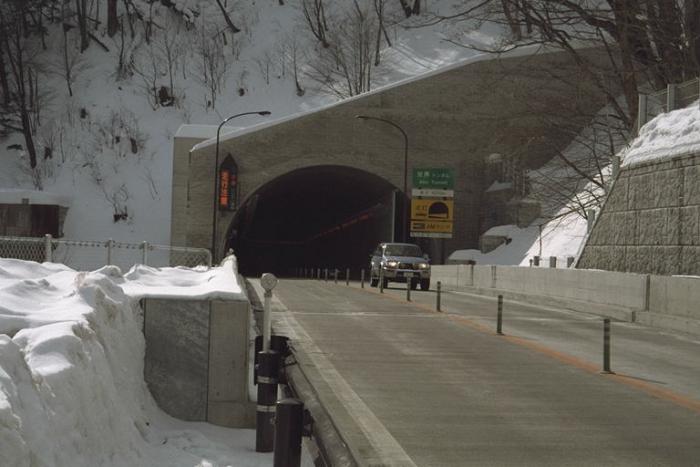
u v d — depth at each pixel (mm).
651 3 40812
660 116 32469
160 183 101625
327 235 117125
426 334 19172
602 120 66625
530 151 69625
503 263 57000
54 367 5312
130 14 131125
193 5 138875
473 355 15734
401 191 75875
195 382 9141
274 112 117938
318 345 16688
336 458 6180
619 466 7938
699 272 26125
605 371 13977
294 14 138000
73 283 8430
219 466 7113
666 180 29062
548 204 60312
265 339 8688
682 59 40688
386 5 131500
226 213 73688
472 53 110562
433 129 75812
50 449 4598
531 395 11688
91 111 114625
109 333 7559
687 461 8156
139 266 14133
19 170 105938
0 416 3963
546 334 19953
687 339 20047
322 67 122250
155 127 112812
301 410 6223
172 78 123312
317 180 86250
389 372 13469
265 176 74438
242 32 134125
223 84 123125
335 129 75250
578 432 9375
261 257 130250
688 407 11031
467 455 8250
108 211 97000
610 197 33625
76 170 104125
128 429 6676
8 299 7230
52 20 131625
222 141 73812
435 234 62531
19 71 114438
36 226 80312
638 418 10227
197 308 9180
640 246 30406
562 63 64875
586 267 34719
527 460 8102
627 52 43156
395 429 9367
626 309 25203
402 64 115875
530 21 46375
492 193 72500
